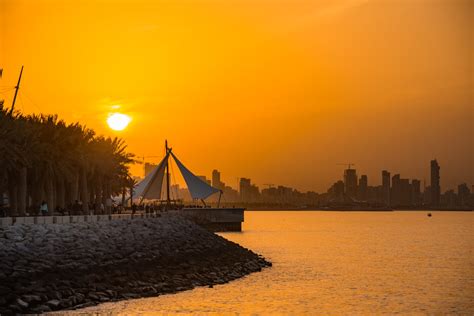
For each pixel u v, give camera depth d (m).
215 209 188.50
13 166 86.06
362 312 63.50
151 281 67.75
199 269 79.88
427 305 67.75
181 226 114.75
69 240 74.69
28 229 72.50
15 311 49.78
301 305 65.81
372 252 137.75
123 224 95.81
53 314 51.56
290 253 130.62
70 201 109.06
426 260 119.94
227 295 68.25
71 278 60.16
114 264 71.56
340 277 90.19
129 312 55.53
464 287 81.19
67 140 100.38
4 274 58.25
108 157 120.00
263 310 62.22
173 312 57.81
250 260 100.31
